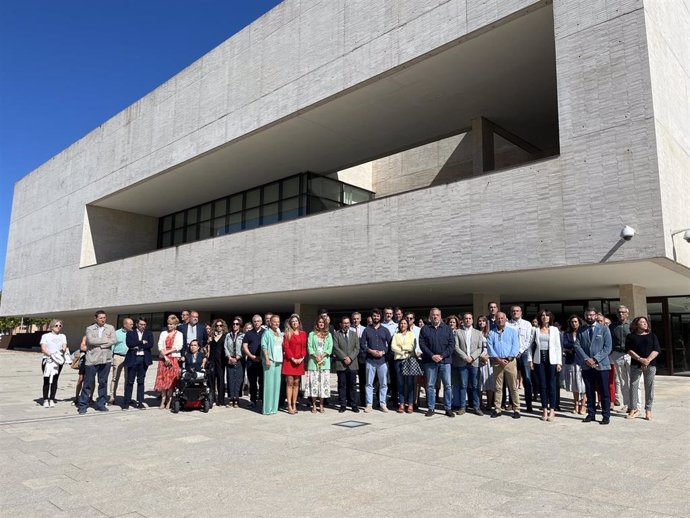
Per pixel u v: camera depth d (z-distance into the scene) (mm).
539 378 9273
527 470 5758
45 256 31594
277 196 23266
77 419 9469
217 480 5477
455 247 12406
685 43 12500
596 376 8930
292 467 5984
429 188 13148
